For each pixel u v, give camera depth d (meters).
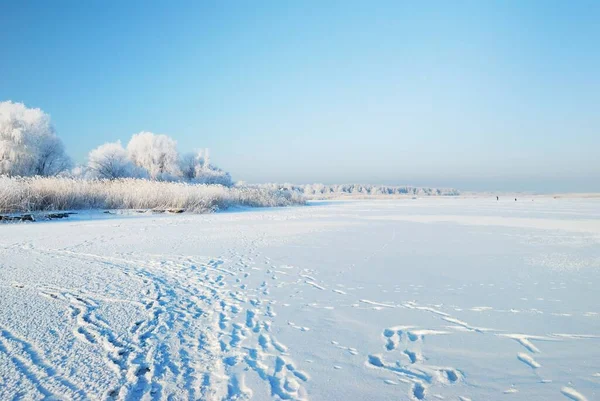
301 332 4.13
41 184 17.62
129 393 2.88
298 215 21.62
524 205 39.56
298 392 2.93
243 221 17.05
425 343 3.84
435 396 2.86
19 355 3.42
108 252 8.59
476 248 9.75
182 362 3.41
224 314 4.68
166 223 15.54
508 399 2.80
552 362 3.39
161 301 5.12
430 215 22.73
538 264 7.72
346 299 5.31
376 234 12.64
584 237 12.09
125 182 22.86
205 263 7.64
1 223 13.84
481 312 4.75
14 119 27.17
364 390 2.95
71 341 3.76
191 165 46.72
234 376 3.16
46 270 6.68
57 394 2.83
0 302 4.87
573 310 4.80
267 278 6.48
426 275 6.73
